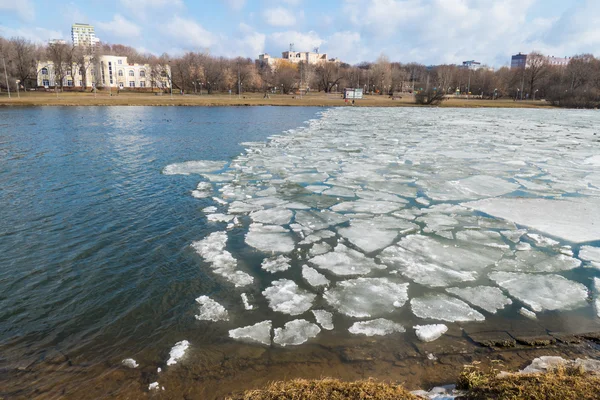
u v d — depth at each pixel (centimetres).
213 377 350
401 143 1800
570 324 438
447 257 614
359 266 583
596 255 621
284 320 446
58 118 2739
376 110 4475
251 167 1237
